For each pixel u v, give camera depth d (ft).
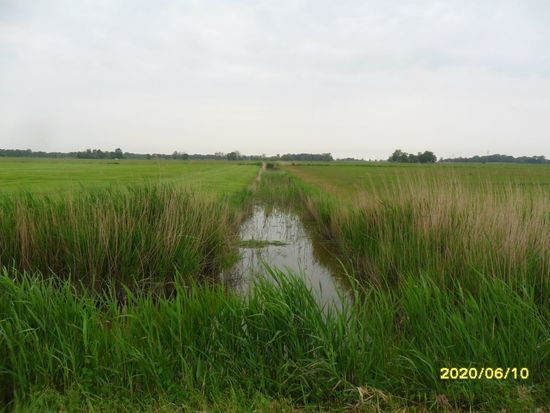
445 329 12.32
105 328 12.28
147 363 11.14
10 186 65.57
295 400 10.87
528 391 10.46
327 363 11.46
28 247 19.85
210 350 12.35
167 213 23.66
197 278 23.98
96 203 23.03
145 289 20.86
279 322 12.71
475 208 21.85
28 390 10.57
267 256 33.24
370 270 23.98
